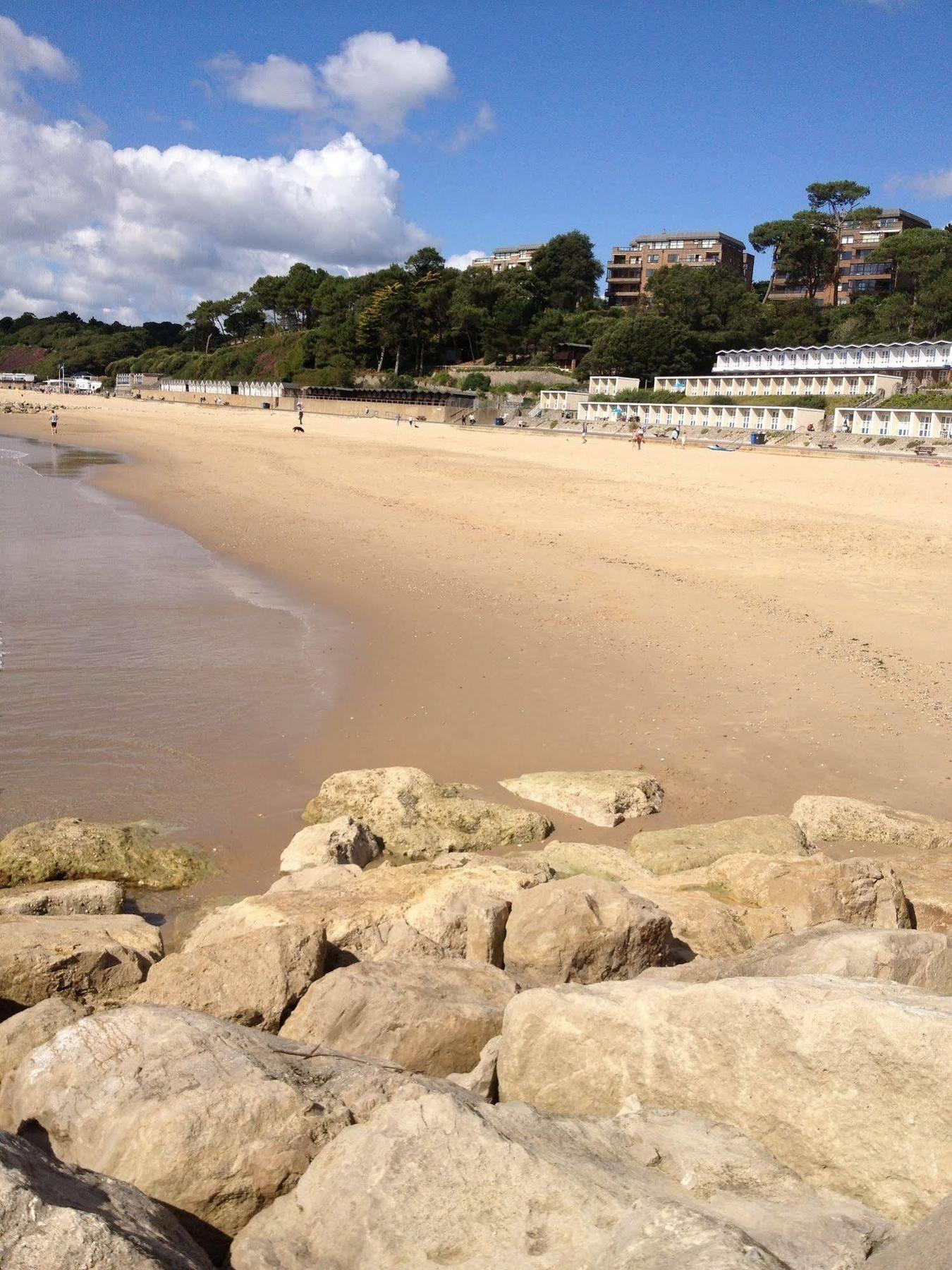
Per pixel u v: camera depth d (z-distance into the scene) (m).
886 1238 3.96
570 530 31.62
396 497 40.28
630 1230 3.79
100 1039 5.45
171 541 30.31
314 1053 5.66
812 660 17.48
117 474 50.16
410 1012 6.16
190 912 9.74
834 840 11.23
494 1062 5.80
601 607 21.28
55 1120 5.12
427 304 129.88
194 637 19.22
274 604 22.06
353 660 17.78
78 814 11.77
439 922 8.18
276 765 13.29
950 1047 4.23
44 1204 3.85
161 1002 6.79
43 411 115.38
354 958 7.79
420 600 22.06
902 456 58.84
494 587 23.30
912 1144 4.28
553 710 15.18
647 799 12.05
